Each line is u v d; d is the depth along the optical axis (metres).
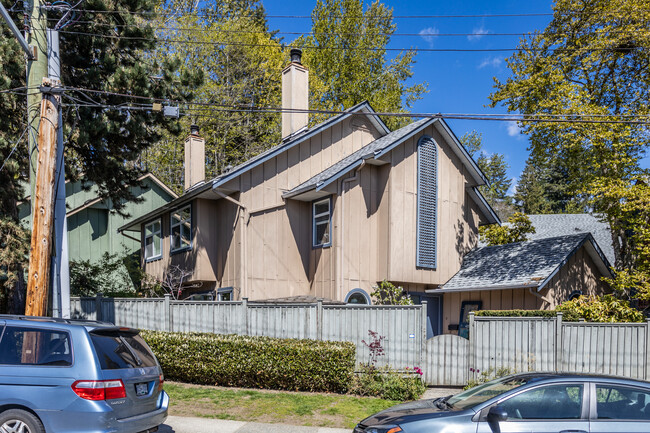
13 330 6.47
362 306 12.03
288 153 18.25
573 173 18.39
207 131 31.22
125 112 14.96
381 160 17.09
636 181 17.03
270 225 17.31
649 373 11.25
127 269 22.80
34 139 10.82
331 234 16.78
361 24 34.09
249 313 12.54
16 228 13.12
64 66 14.60
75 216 22.53
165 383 11.40
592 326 11.59
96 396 6.04
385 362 11.80
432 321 18.36
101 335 6.61
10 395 6.07
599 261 17.28
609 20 16.77
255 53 31.67
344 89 34.53
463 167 20.03
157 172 31.56
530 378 6.20
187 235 18.95
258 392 10.74
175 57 15.42
